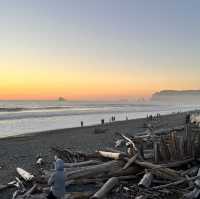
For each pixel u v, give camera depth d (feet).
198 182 33.86
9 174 44.50
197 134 51.19
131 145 52.39
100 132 115.55
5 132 129.39
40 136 107.04
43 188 33.76
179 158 45.27
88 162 44.57
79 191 34.30
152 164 38.99
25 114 256.52
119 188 34.42
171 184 34.78
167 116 237.04
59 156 53.47
